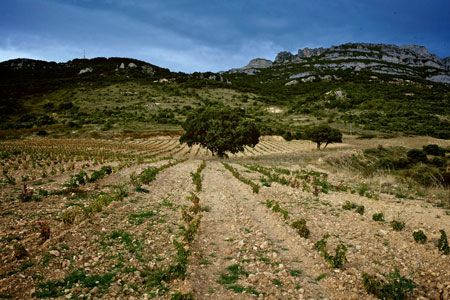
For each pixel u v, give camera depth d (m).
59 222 14.31
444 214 19.38
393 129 119.94
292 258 11.28
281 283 9.26
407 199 24.20
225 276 9.60
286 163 50.84
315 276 9.89
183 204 19.69
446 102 180.25
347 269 10.34
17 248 10.35
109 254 10.99
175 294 7.73
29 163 38.09
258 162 53.22
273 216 17.05
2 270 9.35
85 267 9.91
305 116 163.50
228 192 24.28
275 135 112.50
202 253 11.47
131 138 103.25
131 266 10.12
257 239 13.05
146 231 13.70
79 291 8.42
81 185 23.69
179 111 162.62
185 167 41.97
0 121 140.12
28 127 129.00
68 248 11.26
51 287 8.58
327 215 17.73
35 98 193.88
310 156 61.56
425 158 60.22
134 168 36.81
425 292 9.30
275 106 194.00
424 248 12.94
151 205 18.73
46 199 18.88
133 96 199.38
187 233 12.38
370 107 174.38
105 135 108.00
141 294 8.45
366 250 12.27
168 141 99.56
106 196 18.97
